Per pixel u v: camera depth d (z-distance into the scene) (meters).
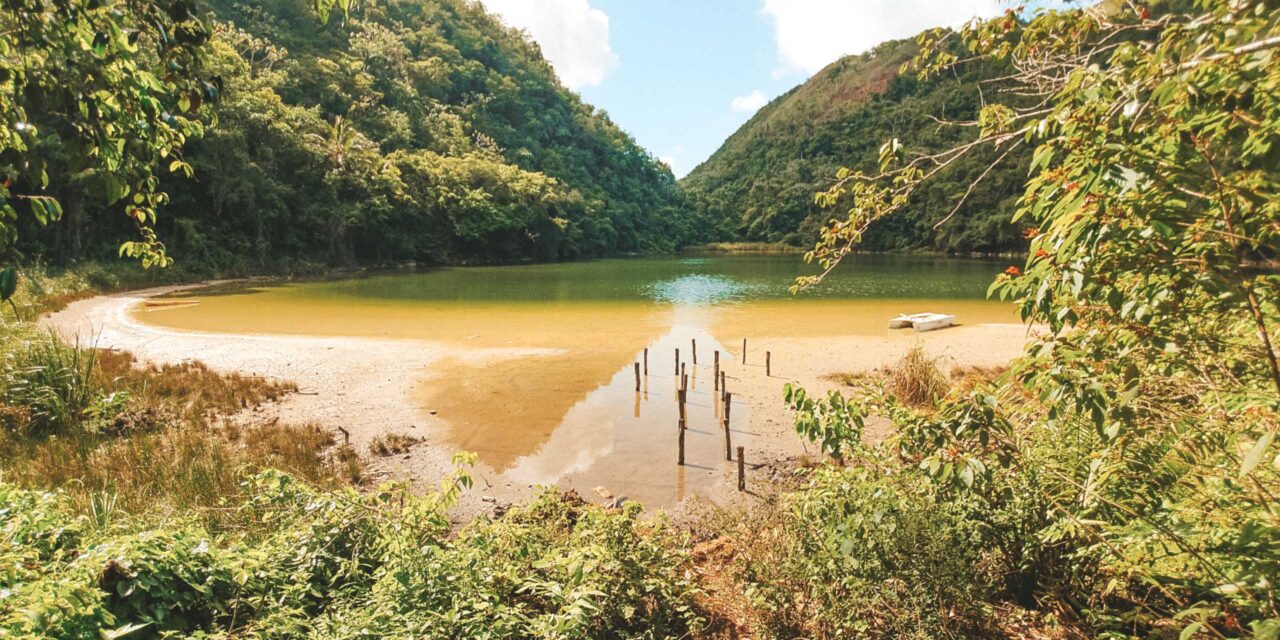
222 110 42.69
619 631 3.98
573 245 76.81
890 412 3.70
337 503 4.55
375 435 10.19
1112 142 2.07
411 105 79.75
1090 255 2.19
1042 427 3.84
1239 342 2.59
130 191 3.25
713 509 7.43
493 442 10.02
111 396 9.84
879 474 4.32
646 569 4.46
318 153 50.69
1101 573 3.69
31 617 2.60
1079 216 2.17
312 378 13.68
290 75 63.69
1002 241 71.12
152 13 2.72
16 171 2.66
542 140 104.69
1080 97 2.18
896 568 3.69
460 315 24.70
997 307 27.38
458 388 13.25
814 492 4.37
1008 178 69.69
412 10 110.50
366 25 92.81
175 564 3.63
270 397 12.02
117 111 2.81
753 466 9.09
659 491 8.25
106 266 33.81
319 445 9.48
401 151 62.50
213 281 38.62
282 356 15.81
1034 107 2.79
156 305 26.56
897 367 12.50
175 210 41.38
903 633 3.54
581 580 3.94
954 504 3.86
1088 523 3.01
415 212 57.25
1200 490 2.96
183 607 3.45
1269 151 1.85
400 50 90.50
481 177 67.75
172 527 4.49
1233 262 2.01
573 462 9.24
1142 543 2.86
